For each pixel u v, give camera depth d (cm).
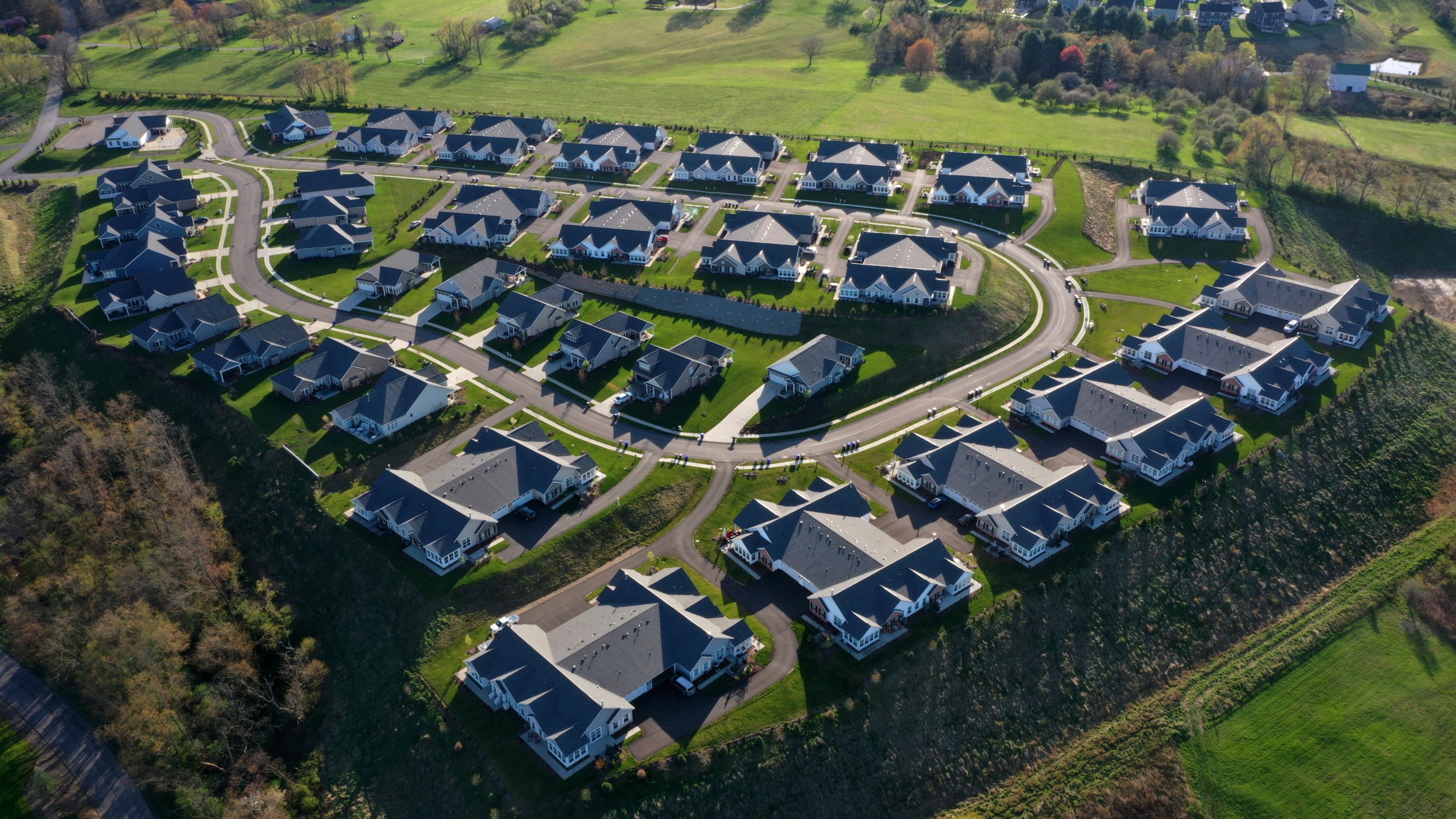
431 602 12488
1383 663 12538
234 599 13412
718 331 18325
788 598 12606
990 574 12800
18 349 18888
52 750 11850
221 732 11650
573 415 16112
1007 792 10962
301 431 15488
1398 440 15762
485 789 10425
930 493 14375
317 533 13850
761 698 11206
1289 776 11206
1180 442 14488
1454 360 17762
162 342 17688
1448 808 10962
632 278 19988
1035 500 13325
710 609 12019
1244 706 11912
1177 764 11231
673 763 10494
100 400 17050
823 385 16650
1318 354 16638
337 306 19300
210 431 15912
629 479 14575
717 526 13900
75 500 14650
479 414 16050
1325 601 13338
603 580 13088
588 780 10369
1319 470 14875
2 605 13488
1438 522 14625
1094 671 12062
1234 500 14100
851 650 11756
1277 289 18725
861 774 10781
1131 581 12962
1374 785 11162
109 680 11719
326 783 11281
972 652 11875
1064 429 15725
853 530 13150
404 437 15400
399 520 13288
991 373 17425
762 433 15700
